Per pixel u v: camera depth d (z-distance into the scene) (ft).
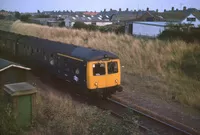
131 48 76.69
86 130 26.50
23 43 61.72
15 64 36.68
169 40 84.89
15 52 65.41
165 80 54.34
